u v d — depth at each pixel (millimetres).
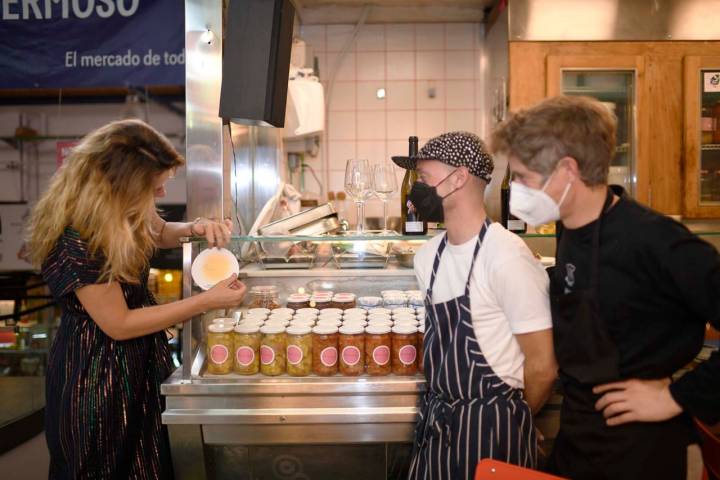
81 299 1427
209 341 1567
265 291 1814
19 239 3852
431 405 1397
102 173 1405
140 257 1533
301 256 1825
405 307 1761
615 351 1127
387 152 3789
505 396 1303
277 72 1753
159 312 1451
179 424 1500
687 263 1009
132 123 1509
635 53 3111
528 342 1236
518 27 3090
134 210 1444
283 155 3020
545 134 1100
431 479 1332
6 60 2633
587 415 1199
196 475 1580
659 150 3152
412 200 1351
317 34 3754
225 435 1525
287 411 1494
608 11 3090
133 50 2623
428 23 3750
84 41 2619
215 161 1804
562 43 3092
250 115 1723
